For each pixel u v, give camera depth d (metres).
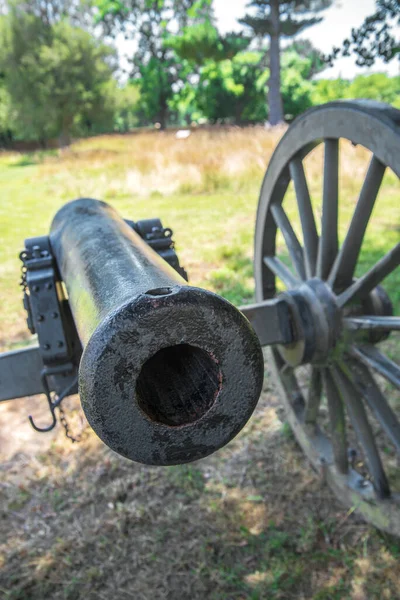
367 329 1.86
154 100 34.69
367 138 1.66
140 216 7.60
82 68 27.02
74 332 2.04
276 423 2.98
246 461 2.71
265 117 33.16
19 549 2.33
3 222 8.09
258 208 2.49
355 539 2.24
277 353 2.59
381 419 1.91
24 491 2.65
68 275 1.57
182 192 9.20
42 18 28.73
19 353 1.91
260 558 2.21
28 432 3.12
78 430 3.06
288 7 17.52
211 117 33.78
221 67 31.55
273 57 19.28
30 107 27.14
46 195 10.42
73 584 2.16
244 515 2.40
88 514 2.48
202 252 5.78
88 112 28.11
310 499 2.45
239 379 0.90
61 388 1.98
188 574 2.17
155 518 2.43
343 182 7.67
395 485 2.44
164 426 0.89
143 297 0.82
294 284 2.20
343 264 1.91
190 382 0.95
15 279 5.50
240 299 4.46
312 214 2.14
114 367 0.84
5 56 26.77
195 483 2.58
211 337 0.86
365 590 2.04
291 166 2.14
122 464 2.76
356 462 2.58
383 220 6.38
